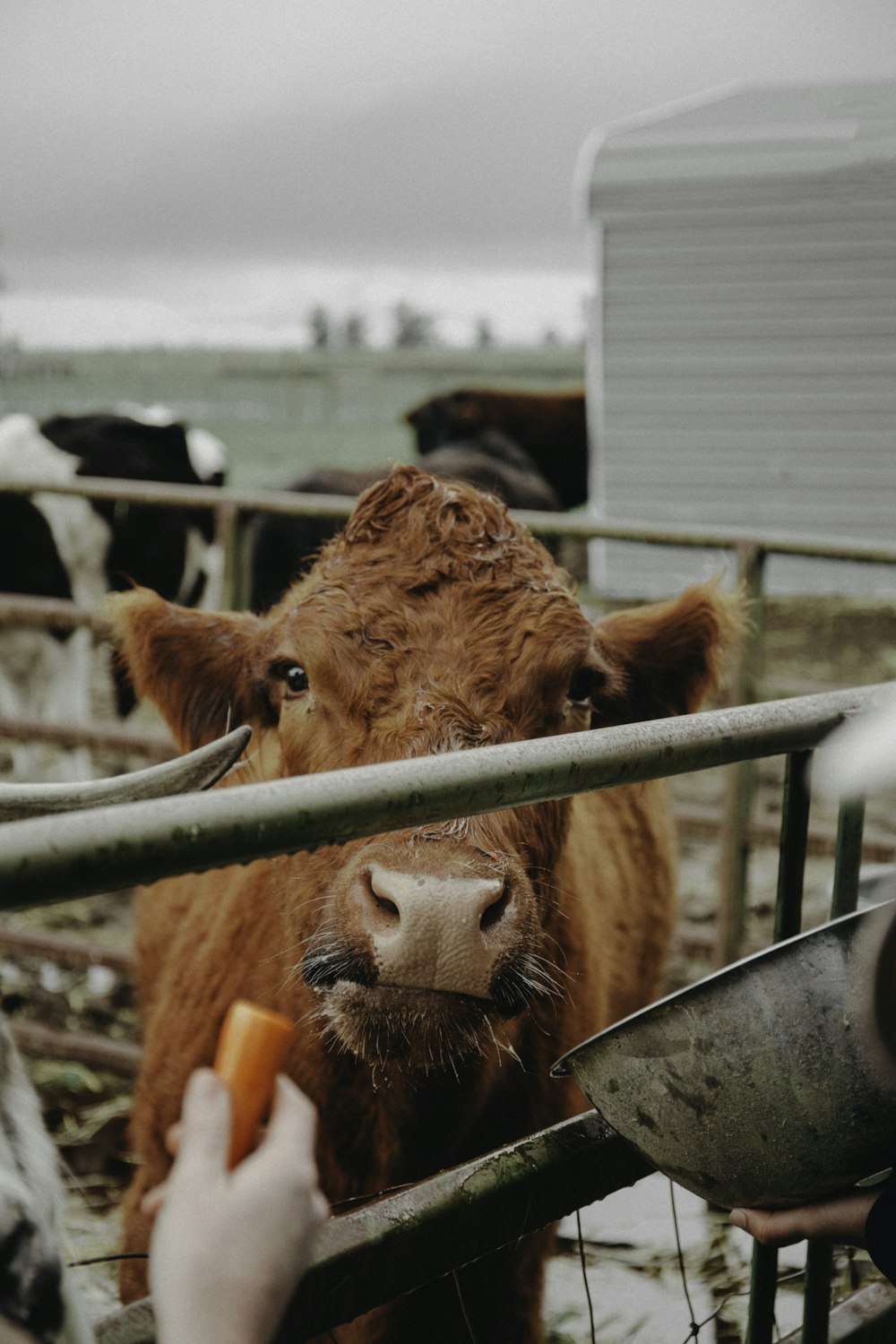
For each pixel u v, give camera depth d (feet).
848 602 33.53
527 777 3.99
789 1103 4.26
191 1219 2.62
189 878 9.96
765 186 32.35
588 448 36.68
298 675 7.54
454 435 35.06
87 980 15.39
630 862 10.88
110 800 3.54
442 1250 4.16
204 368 93.50
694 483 34.06
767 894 17.67
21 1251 2.58
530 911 6.11
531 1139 4.60
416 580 7.32
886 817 20.08
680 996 4.35
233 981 8.30
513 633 7.16
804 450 33.19
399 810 3.64
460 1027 5.91
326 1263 3.81
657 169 33.01
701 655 9.17
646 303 33.71
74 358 94.94
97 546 23.57
